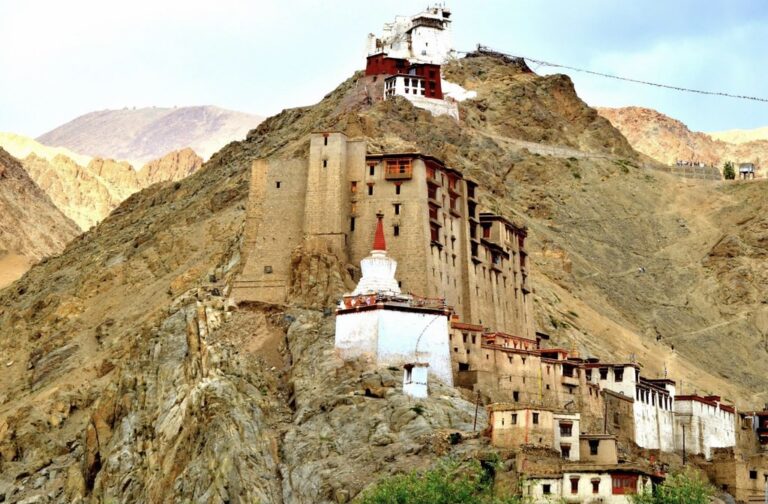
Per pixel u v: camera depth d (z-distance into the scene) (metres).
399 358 141.75
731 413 175.62
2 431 175.12
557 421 122.44
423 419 129.75
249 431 134.38
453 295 168.00
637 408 156.25
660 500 108.75
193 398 142.62
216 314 159.88
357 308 144.75
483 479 114.12
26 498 157.12
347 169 166.12
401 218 163.00
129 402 154.88
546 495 111.81
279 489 129.25
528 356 149.62
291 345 151.25
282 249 164.75
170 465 138.25
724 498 139.25
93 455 154.88
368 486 120.69
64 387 181.62
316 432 134.12
